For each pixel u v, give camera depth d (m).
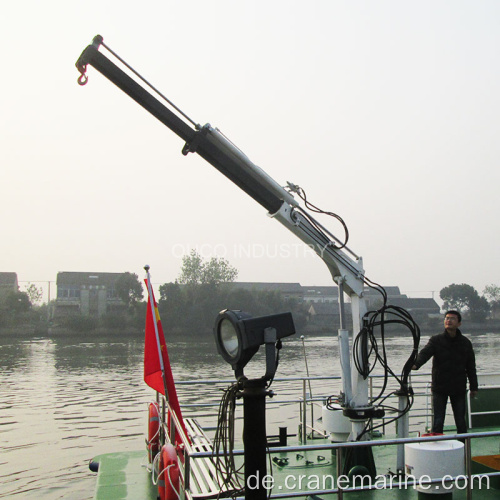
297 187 5.83
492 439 7.19
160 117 5.40
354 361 5.79
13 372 31.16
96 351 44.72
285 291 83.56
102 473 6.34
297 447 4.18
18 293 66.19
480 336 65.94
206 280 60.44
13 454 12.97
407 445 5.15
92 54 5.20
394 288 89.31
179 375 28.27
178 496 4.74
